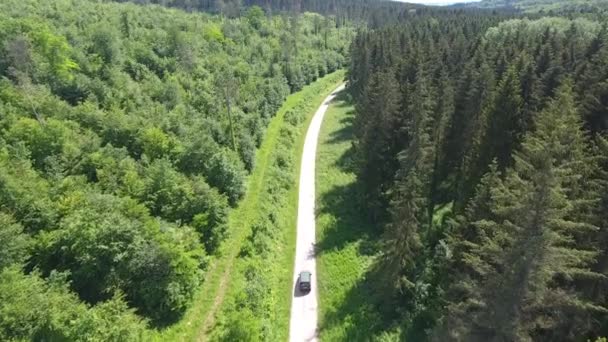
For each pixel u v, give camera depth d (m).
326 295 39.41
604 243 24.72
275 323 35.72
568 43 70.69
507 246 23.73
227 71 73.56
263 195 52.69
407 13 183.00
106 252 32.28
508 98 40.62
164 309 33.16
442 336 30.30
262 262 41.38
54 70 56.22
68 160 42.12
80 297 31.59
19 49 53.34
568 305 23.17
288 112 83.56
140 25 89.00
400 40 96.75
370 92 62.59
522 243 20.44
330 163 66.56
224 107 66.06
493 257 23.42
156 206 40.75
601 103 40.78
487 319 23.64
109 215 34.34
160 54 76.75
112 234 32.94
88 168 42.75
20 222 33.19
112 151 45.16
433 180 47.25
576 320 24.44
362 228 49.50
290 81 99.12
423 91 50.78
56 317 26.50
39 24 63.06
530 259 20.25
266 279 39.34
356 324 35.91
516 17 144.25
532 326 23.20
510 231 22.55
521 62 55.88
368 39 103.31
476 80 52.47
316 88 107.31
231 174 49.88
